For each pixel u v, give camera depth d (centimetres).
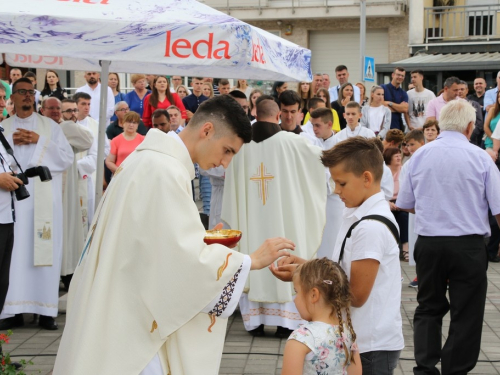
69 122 695
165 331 297
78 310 302
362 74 1293
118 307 299
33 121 618
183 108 1128
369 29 2292
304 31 2325
